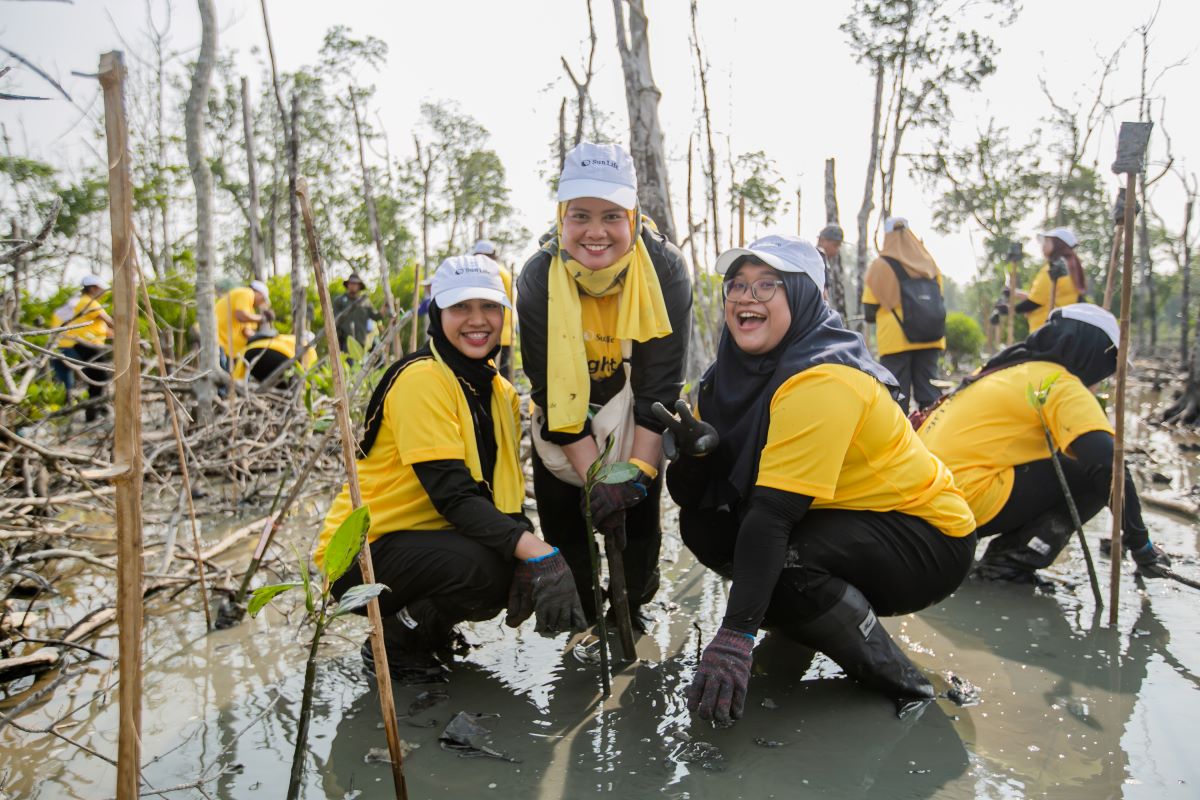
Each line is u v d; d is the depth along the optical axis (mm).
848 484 2600
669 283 2840
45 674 2955
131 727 1523
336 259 19531
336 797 2168
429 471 2621
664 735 2455
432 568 2672
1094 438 3342
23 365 4152
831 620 2551
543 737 2459
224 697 2744
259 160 19484
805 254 2660
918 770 2240
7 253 2369
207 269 5930
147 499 5336
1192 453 6543
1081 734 2406
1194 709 2531
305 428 5629
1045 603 3410
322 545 2863
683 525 3047
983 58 11742
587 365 2787
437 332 2736
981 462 3557
